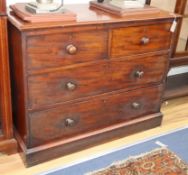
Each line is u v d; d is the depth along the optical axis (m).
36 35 1.40
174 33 1.97
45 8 1.48
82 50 1.57
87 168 1.71
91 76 1.67
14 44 1.51
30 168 1.68
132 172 1.69
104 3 1.86
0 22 1.44
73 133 1.77
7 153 1.75
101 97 1.78
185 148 1.93
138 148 1.90
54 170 1.68
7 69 1.56
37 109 1.58
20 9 1.53
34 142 1.66
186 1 2.13
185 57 2.34
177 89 2.44
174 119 2.25
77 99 1.69
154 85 2.01
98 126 1.87
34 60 1.45
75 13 1.58
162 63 1.96
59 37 1.47
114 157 1.81
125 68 1.79
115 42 1.67
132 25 1.68
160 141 1.99
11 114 1.68
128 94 1.90
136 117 2.03
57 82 1.57
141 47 1.79
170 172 1.71
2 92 1.60
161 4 2.16
